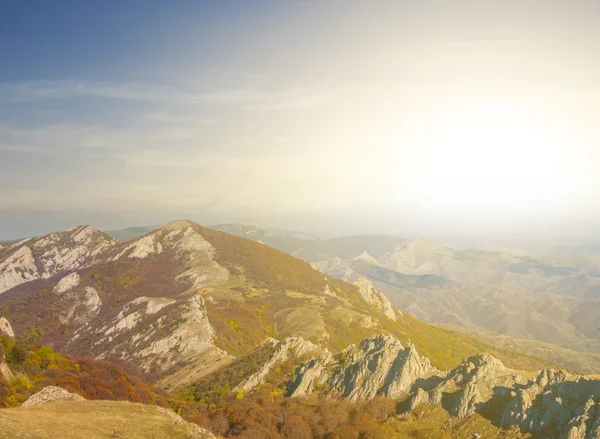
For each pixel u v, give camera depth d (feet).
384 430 298.15
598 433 246.68
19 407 232.94
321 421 326.03
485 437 274.77
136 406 255.09
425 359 385.29
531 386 295.28
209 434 239.91
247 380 435.94
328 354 432.66
